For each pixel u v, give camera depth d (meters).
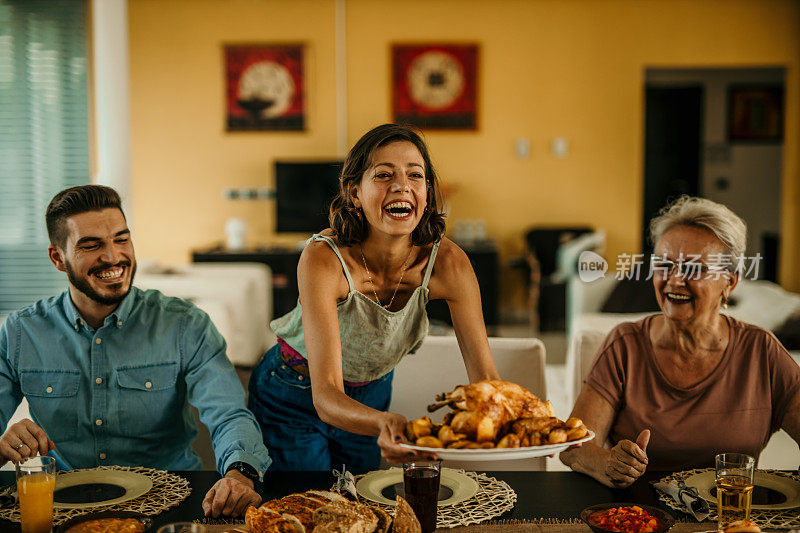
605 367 1.70
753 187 8.80
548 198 7.59
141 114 7.54
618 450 1.40
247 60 7.50
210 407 1.69
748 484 1.21
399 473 1.49
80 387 1.73
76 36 6.84
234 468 1.45
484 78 7.49
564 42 7.44
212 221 7.64
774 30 7.38
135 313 1.76
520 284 7.67
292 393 1.77
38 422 1.74
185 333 1.77
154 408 1.75
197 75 7.51
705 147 8.80
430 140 7.55
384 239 1.47
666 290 1.60
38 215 6.83
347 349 1.61
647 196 8.91
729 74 8.66
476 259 6.95
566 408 2.60
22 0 6.75
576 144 7.54
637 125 7.50
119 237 1.65
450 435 1.09
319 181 7.40
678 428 1.66
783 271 7.75
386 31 7.46
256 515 1.13
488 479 1.45
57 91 6.84
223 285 4.39
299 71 7.49
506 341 2.03
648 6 7.39
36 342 1.73
